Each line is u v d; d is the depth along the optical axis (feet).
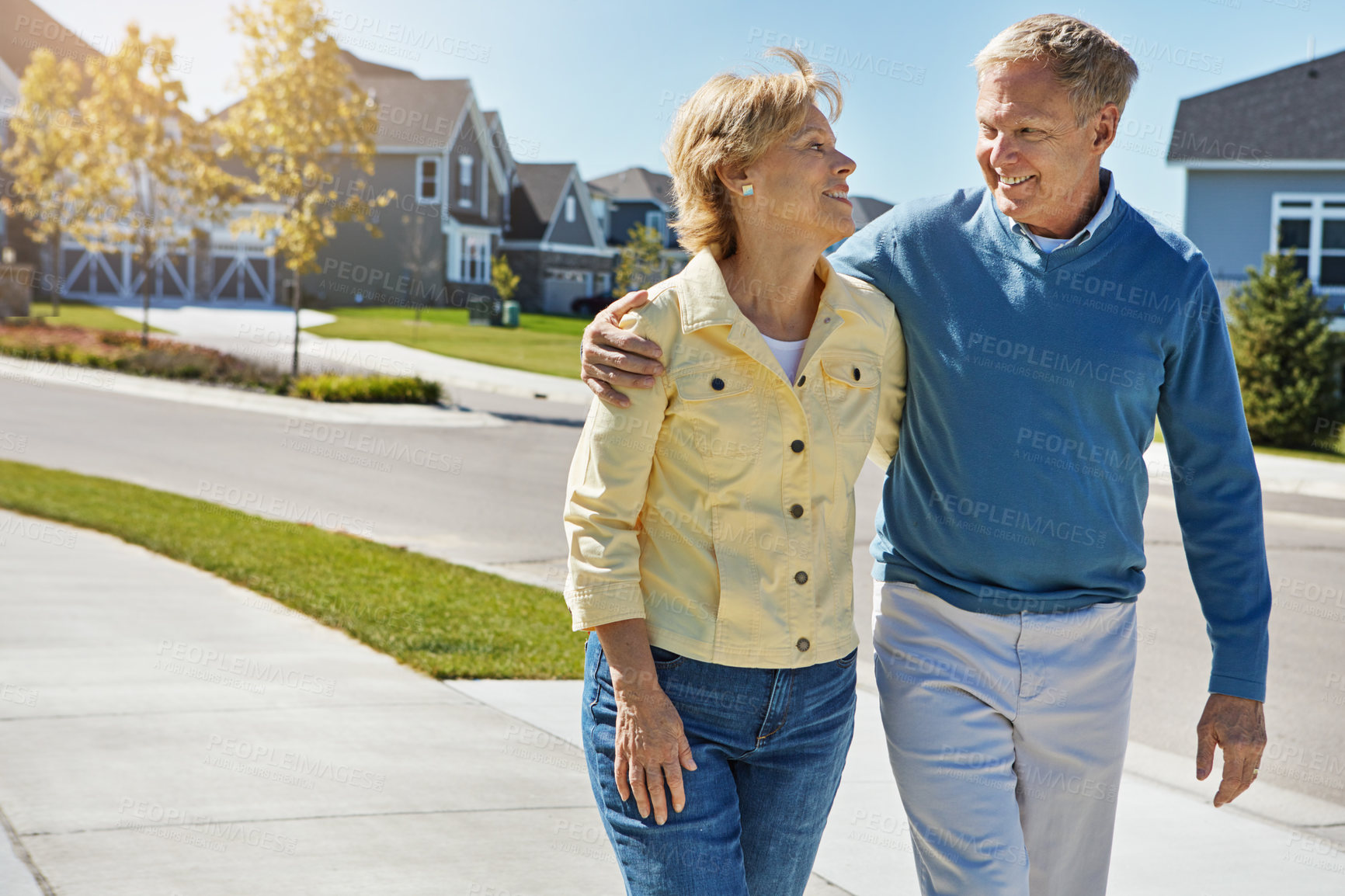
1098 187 7.97
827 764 7.17
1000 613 7.88
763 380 6.83
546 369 98.02
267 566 26.20
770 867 7.27
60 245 137.08
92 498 34.81
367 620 21.54
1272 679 21.62
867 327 7.34
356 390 74.28
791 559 6.87
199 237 94.63
